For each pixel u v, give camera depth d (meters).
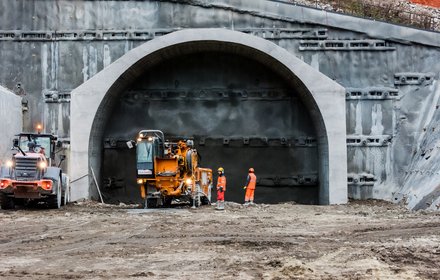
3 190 20.83
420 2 39.03
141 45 25.84
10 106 25.22
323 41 26.31
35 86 26.84
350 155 26.16
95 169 26.83
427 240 11.80
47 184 21.03
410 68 26.33
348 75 26.36
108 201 27.98
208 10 26.48
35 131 26.77
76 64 26.69
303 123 27.94
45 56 26.80
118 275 8.40
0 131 24.12
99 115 26.31
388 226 14.94
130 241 12.36
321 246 11.26
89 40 26.59
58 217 18.31
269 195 27.97
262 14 26.34
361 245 11.29
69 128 26.67
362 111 26.28
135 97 28.14
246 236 13.09
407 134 26.16
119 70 25.75
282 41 26.42
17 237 13.39
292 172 27.84
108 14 26.61
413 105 26.27
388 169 26.12
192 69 28.17
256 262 9.34
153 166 21.94
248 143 27.86
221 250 10.82
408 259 9.45
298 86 26.59
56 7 26.77
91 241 12.46
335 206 23.45
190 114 28.14
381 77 26.33
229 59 28.11
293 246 11.25
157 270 8.80
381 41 26.33
